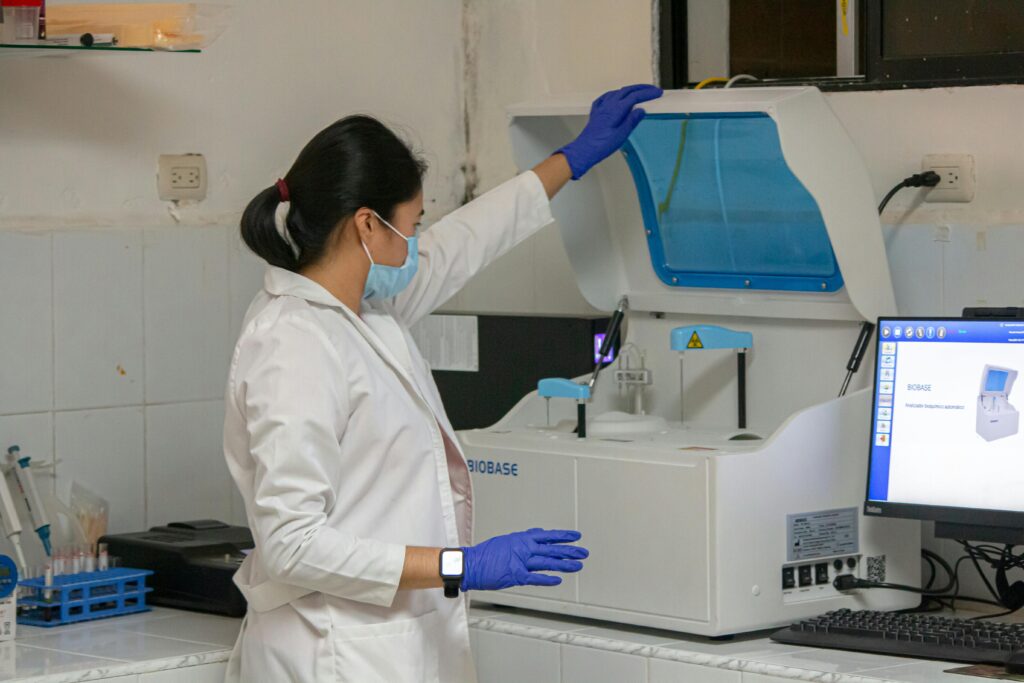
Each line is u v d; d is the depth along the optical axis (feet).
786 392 8.40
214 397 9.75
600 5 10.25
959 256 8.18
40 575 8.07
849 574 7.55
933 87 8.29
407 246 6.36
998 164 8.02
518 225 7.55
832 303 8.07
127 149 9.30
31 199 8.91
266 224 6.21
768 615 7.18
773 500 7.18
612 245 9.00
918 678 6.13
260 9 9.93
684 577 7.09
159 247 9.44
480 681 7.80
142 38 8.12
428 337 9.83
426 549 5.94
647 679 6.96
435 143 11.07
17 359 8.81
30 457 8.82
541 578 6.02
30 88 8.87
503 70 10.94
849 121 8.68
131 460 9.34
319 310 6.10
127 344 9.30
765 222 8.20
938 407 7.18
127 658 7.01
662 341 9.00
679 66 9.91
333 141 6.11
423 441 6.30
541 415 8.52
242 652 6.49
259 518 5.83
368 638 6.10
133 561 8.45
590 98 8.11
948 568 8.05
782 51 9.32
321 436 5.82
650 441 7.66
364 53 10.57
